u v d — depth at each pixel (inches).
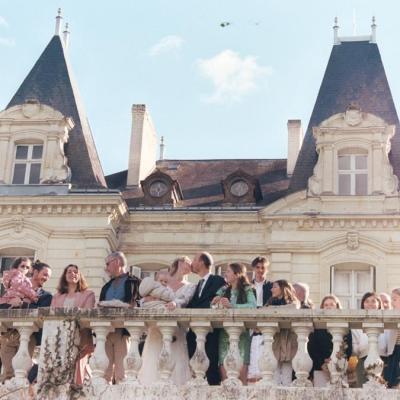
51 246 1327.5
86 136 1453.0
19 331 560.4
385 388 520.4
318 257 1309.1
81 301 595.5
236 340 538.9
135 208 1376.7
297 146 1547.7
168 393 528.7
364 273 1310.3
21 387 544.7
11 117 1405.0
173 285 602.2
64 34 1567.4
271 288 617.6
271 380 531.5
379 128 1355.8
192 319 543.8
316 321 537.6
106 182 1533.0
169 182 1428.4
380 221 1311.5
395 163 1376.7
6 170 1385.3
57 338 550.3
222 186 1429.6
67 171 1379.2
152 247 1357.0
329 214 1317.7
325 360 547.2
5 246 1331.2
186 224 1363.2
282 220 1326.3
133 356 542.3
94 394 534.3
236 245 1341.0
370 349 531.5
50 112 1411.2
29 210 1343.5
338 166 1355.8
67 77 1505.9
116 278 595.5
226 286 585.6
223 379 553.0
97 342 549.3
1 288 1327.5
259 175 1546.5
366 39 1541.6
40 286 644.1
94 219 1330.0
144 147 1539.1
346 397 518.3
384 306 635.5
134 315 547.8
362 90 1471.5
